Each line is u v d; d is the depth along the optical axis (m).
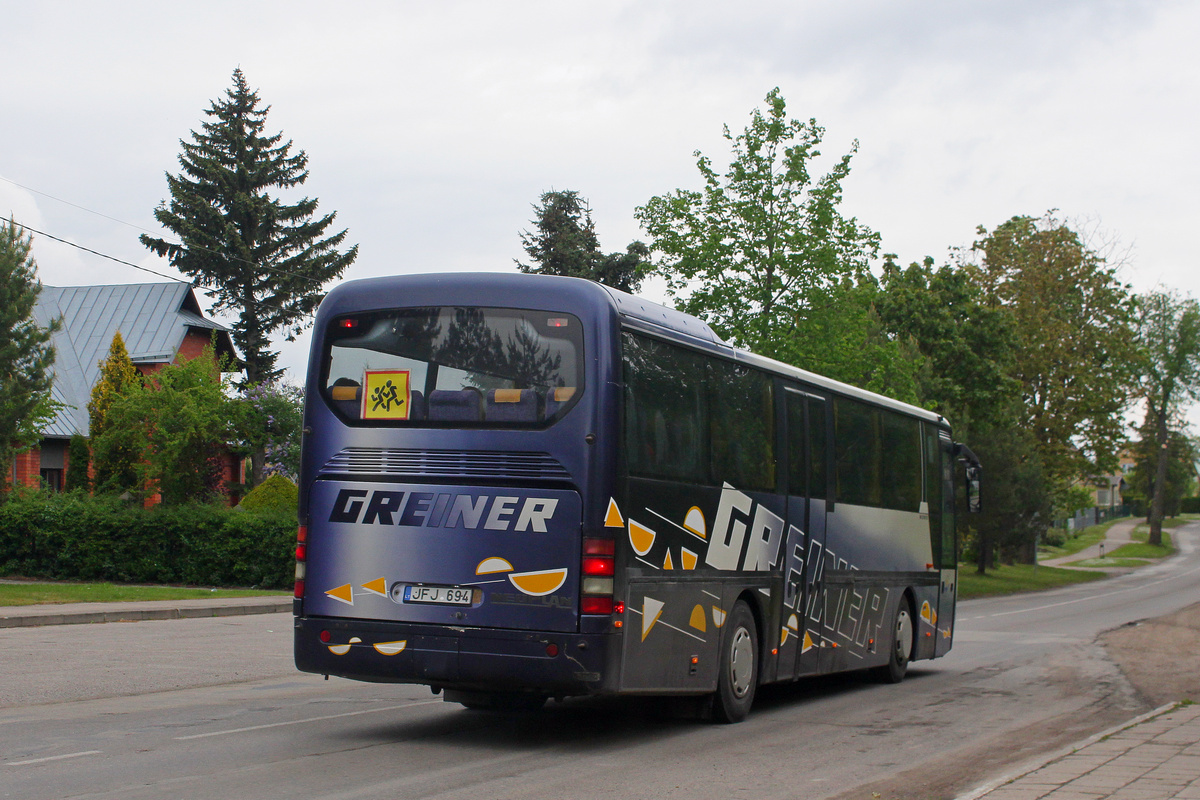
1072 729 10.73
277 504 32.28
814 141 32.62
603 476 8.56
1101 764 8.10
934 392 46.62
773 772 8.28
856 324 33.38
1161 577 60.12
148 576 29.05
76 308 51.59
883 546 14.35
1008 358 50.38
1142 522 128.00
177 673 13.59
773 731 10.32
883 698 13.19
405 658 8.73
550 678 8.44
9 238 33.16
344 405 9.18
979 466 17.31
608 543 8.54
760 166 32.31
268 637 18.33
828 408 12.89
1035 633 23.84
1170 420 98.06
